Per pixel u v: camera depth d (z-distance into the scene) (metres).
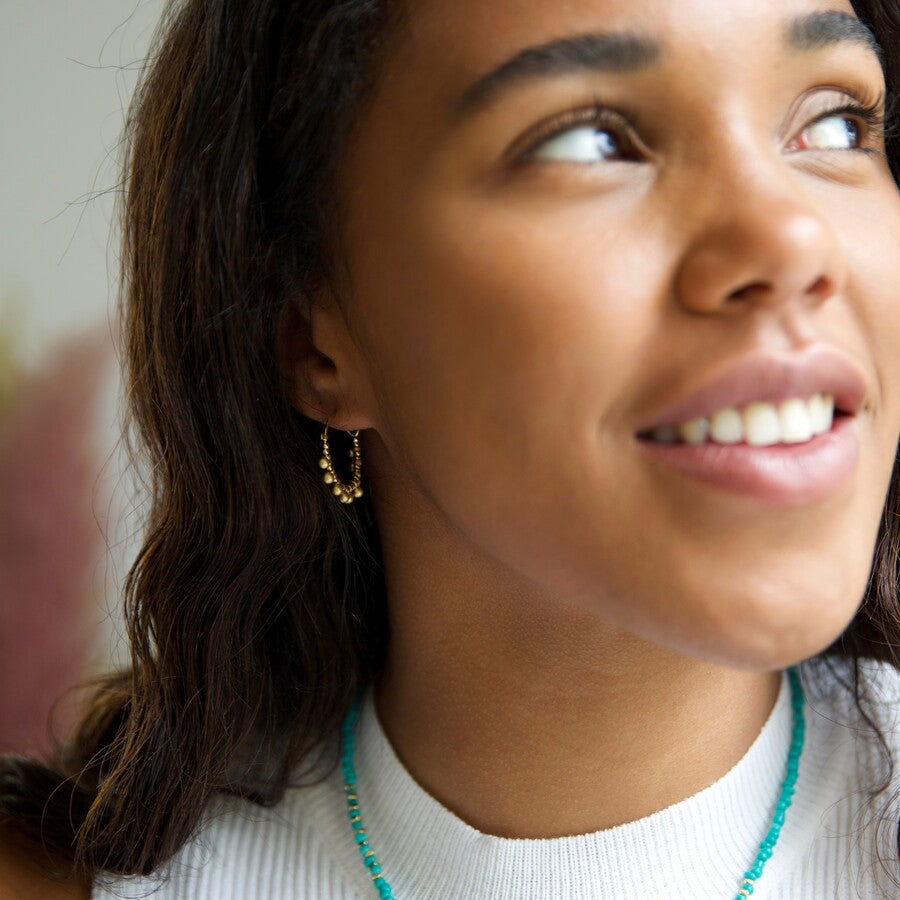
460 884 0.86
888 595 0.91
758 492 0.67
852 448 0.70
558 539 0.71
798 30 0.69
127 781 0.94
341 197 0.79
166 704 0.94
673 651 0.80
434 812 0.88
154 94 0.94
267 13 0.82
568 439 0.69
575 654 0.80
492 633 0.82
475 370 0.71
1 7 1.67
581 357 0.68
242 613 0.94
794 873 0.86
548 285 0.68
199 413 0.91
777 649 0.67
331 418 0.87
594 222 0.68
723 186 0.67
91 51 1.67
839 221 0.72
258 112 0.84
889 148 0.89
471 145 0.71
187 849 0.94
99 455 1.67
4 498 1.63
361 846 0.91
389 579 0.90
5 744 1.50
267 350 0.87
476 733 0.85
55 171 1.69
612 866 0.83
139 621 0.97
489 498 0.73
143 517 1.09
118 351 1.21
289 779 0.96
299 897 0.91
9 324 1.67
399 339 0.76
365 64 0.75
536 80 0.68
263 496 0.90
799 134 0.74
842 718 0.93
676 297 0.67
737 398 0.66
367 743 0.94
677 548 0.68
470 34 0.70
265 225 0.85
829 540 0.68
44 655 1.61
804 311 0.67
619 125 0.70
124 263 1.01
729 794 0.85
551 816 0.84
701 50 0.67
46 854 0.96
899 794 0.88
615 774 0.83
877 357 0.71
